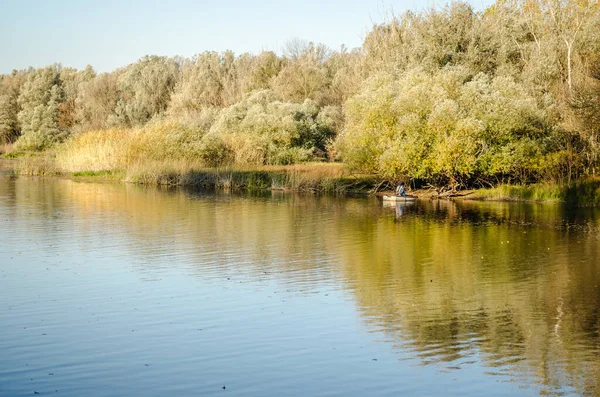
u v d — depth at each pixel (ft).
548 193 125.90
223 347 42.29
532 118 131.85
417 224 95.20
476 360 40.22
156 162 165.48
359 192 143.95
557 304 52.08
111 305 51.55
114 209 110.63
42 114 297.94
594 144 123.95
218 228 90.43
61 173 181.88
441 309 50.72
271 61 274.98
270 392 35.68
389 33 205.57
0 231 86.28
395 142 130.72
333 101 237.04
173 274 62.03
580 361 40.01
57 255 70.69
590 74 121.39
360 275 61.87
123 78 322.96
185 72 302.66
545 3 187.42
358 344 42.88
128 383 36.76
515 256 70.79
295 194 141.08
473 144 127.85
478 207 117.29
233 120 197.57
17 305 51.52
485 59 180.45
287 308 50.85
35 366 39.14
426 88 135.54
